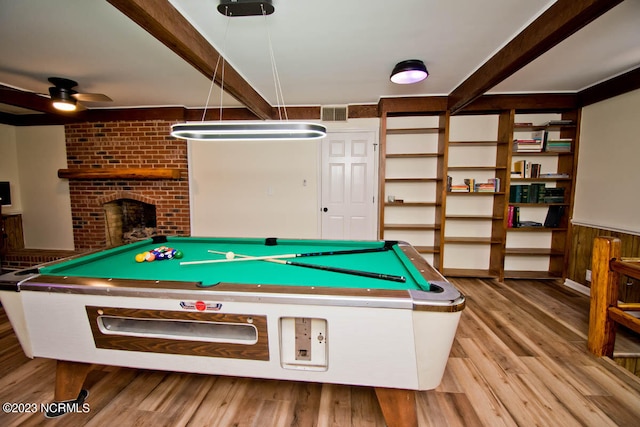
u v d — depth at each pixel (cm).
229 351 138
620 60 251
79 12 174
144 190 413
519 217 368
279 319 132
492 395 170
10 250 431
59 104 288
